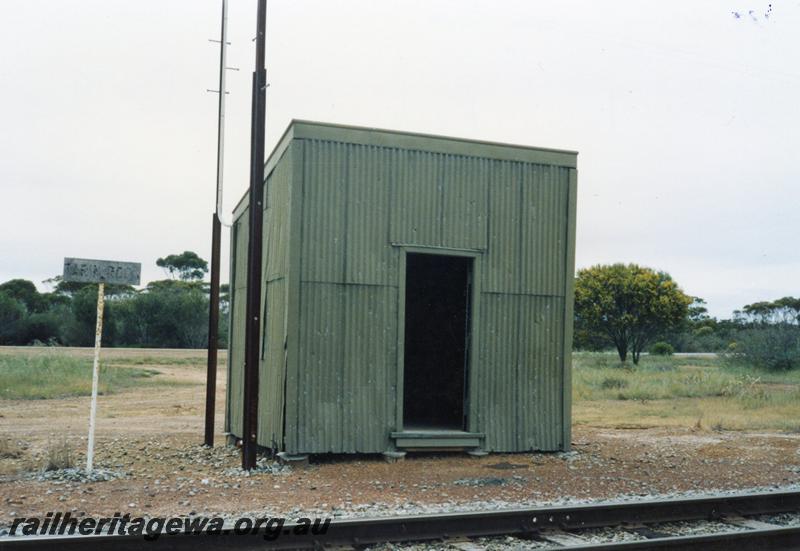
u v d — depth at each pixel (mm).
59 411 21578
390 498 9625
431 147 13172
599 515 8281
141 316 62500
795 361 36031
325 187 12523
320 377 12344
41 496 9453
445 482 10820
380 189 12852
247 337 11695
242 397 15086
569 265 14047
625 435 16766
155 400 25438
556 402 13852
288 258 12273
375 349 12711
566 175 14117
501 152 13625
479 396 13328
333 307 12492
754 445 15312
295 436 12102
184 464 12352
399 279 12898
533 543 7520
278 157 13469
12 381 28031
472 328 13352
